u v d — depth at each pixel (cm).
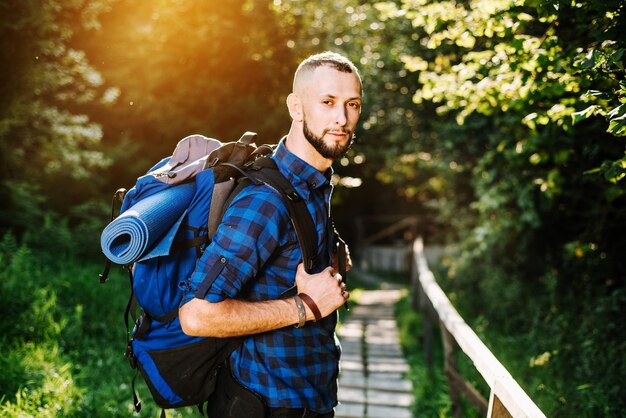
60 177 991
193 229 183
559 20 351
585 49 311
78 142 938
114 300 628
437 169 1003
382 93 919
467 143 778
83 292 616
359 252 2017
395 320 930
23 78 666
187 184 186
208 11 1059
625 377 401
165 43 1073
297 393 187
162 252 174
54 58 771
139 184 186
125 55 1070
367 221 2145
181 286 178
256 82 1120
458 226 1016
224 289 173
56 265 718
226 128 1105
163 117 1092
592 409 381
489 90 356
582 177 484
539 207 653
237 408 187
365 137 1052
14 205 819
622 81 241
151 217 171
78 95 917
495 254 858
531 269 791
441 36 362
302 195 188
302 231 184
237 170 187
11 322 482
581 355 461
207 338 186
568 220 668
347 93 186
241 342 189
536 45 309
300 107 190
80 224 919
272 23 1073
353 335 823
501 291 759
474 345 293
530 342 573
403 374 627
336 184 1397
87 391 414
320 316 185
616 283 579
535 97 335
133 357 191
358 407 525
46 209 966
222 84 1074
